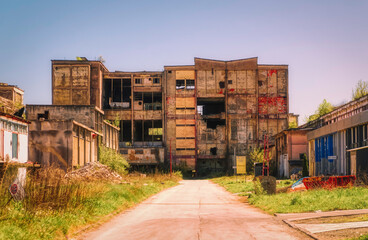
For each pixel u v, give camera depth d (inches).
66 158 1632.6
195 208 741.3
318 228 424.8
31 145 1642.5
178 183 2193.7
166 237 410.0
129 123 3848.4
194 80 3668.8
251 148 3614.7
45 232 382.0
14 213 419.5
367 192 768.9
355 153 1339.8
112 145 2672.2
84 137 1884.8
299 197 724.0
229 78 3676.2
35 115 2066.9
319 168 1854.1
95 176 1438.2
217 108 4079.7
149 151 3467.0
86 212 534.6
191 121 3622.0
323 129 1749.5
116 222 532.4
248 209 709.9
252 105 3659.0
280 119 3654.0
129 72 3661.4
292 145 2412.6
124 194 825.5
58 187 536.7
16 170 720.3
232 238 397.4
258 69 3686.0
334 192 796.6
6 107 1247.5
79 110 2081.7
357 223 434.6
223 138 3624.5
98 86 3540.8
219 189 1513.3
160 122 3868.1
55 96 3518.7
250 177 2472.9
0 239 327.6
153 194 1152.2
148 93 3745.1
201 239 395.5
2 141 906.7
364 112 1266.0
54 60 3528.5
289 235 404.8
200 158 3614.7
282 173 2630.4
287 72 3688.5
